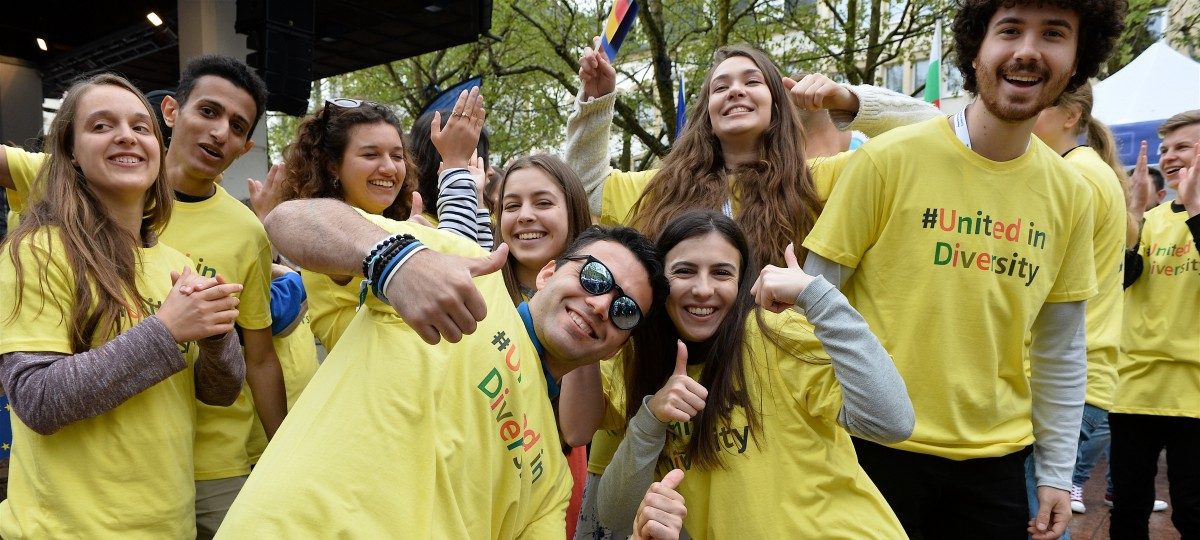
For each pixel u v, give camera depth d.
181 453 1.75
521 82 15.04
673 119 11.45
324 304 2.28
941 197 2.03
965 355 2.01
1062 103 2.84
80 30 9.52
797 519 1.68
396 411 1.27
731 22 11.51
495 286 1.54
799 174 2.48
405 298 1.14
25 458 1.62
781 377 1.75
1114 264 2.54
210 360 1.85
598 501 1.89
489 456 1.37
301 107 5.64
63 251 1.64
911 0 11.77
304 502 1.19
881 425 1.57
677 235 1.85
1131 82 6.40
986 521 2.06
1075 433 2.18
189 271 1.72
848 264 2.12
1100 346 2.97
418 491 1.24
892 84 19.23
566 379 1.85
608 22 2.95
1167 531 4.23
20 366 1.53
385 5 7.54
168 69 10.17
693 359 1.93
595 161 2.92
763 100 2.47
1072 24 1.85
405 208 2.83
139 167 1.77
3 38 9.77
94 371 1.52
